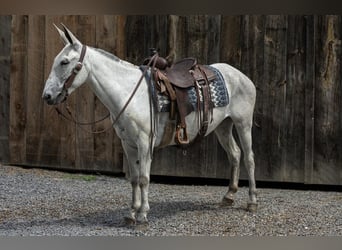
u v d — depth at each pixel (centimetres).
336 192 741
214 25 755
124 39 788
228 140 630
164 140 554
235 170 630
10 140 853
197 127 571
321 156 734
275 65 739
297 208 631
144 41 779
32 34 830
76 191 720
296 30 731
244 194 709
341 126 728
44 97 507
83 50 519
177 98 545
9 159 858
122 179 804
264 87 744
